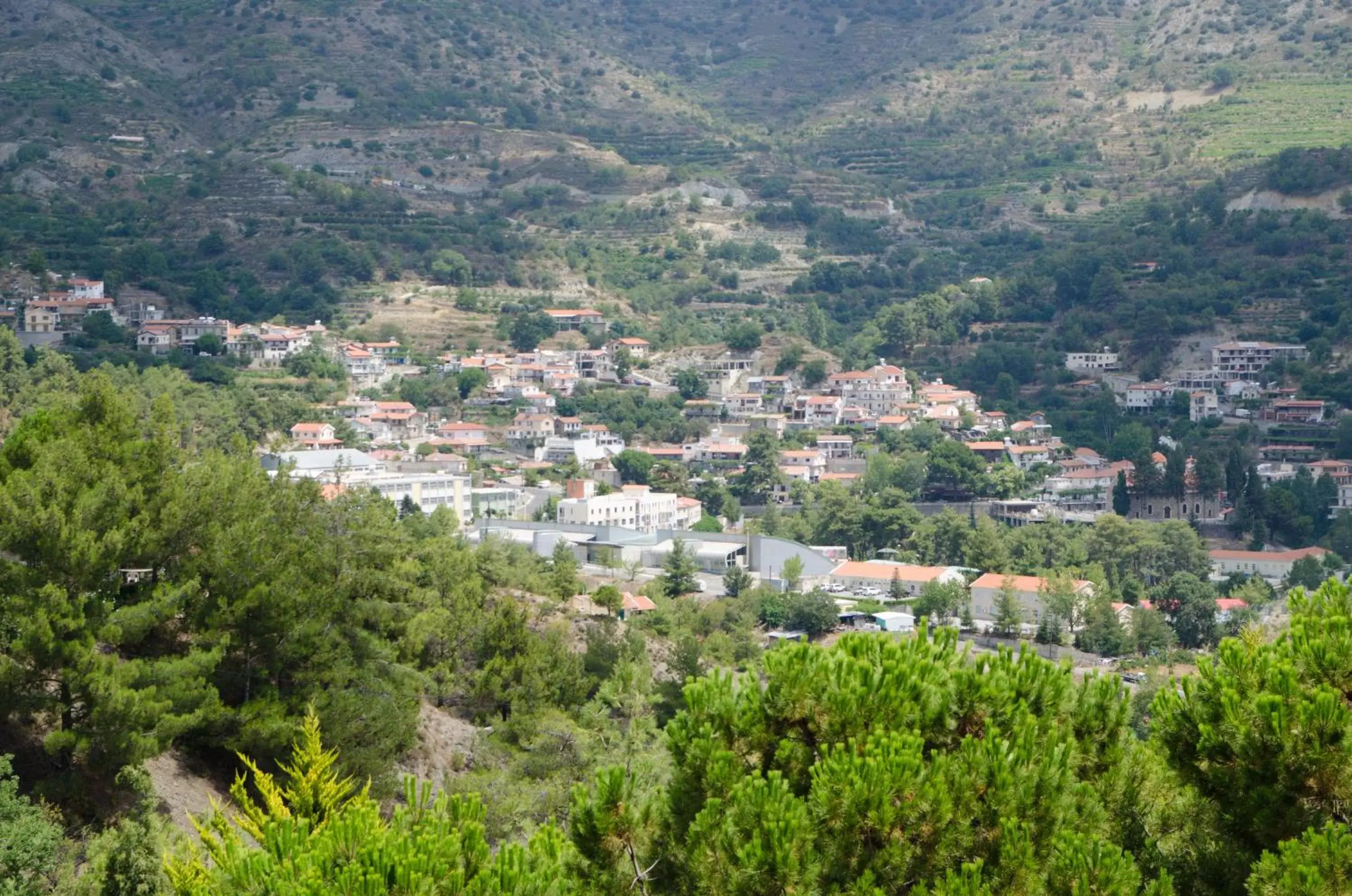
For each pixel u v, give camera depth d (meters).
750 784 31.98
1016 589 181.38
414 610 96.69
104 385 74.44
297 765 51.53
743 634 156.75
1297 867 29.53
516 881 31.36
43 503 63.81
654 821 33.88
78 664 60.34
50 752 59.47
